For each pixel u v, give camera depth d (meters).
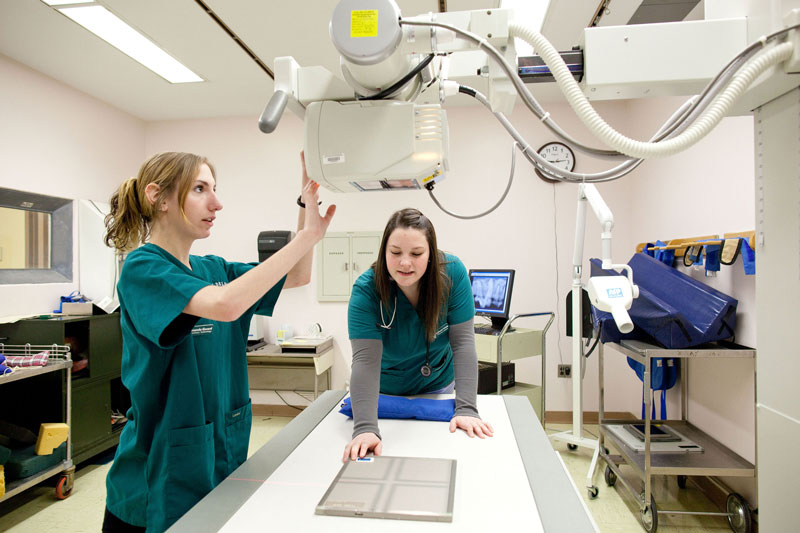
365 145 0.83
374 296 1.27
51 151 3.02
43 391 2.56
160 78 3.07
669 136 0.80
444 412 1.22
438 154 0.82
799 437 0.98
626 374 3.44
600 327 2.36
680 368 2.67
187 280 0.85
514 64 0.82
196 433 0.99
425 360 1.47
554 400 3.51
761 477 1.10
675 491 2.39
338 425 1.20
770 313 1.06
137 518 0.99
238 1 2.21
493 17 0.78
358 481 0.84
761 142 1.07
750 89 0.94
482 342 2.80
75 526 2.14
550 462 0.94
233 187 3.87
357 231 3.73
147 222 1.03
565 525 0.70
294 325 3.81
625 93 0.91
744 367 2.08
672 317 1.96
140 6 2.24
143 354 0.95
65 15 2.33
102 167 3.45
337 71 2.96
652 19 2.35
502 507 0.76
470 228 3.61
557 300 3.52
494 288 3.07
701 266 2.43
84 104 3.29
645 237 3.20
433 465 0.91
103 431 2.80
